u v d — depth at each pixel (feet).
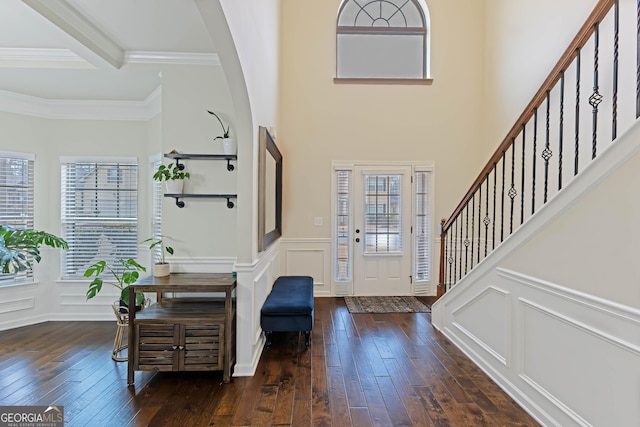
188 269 10.05
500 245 8.21
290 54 16.85
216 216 10.05
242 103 8.51
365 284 16.98
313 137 16.88
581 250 5.80
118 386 8.05
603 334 5.34
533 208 7.82
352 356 9.77
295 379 8.42
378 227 16.97
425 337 11.23
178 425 6.59
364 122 16.93
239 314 8.70
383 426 6.59
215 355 8.24
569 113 11.69
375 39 17.61
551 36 12.42
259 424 6.63
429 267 16.99
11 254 10.09
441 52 16.99
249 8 8.64
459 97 16.98
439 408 7.18
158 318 8.23
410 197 16.96
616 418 5.16
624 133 4.98
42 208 12.73
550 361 6.56
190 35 8.93
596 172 5.46
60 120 12.90
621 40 9.78
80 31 8.42
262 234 9.80
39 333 11.48
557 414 6.33
